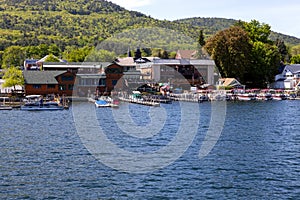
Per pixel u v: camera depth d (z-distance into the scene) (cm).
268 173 3503
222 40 12531
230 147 4603
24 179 3353
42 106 9325
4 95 11200
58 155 4203
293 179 3331
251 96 11844
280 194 2995
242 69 12719
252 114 8081
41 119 7444
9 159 4019
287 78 15112
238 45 12656
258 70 13312
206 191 3059
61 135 5503
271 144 4788
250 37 14162
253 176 3416
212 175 3444
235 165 3772
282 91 12756
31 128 6231
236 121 6962
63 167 3719
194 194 2998
